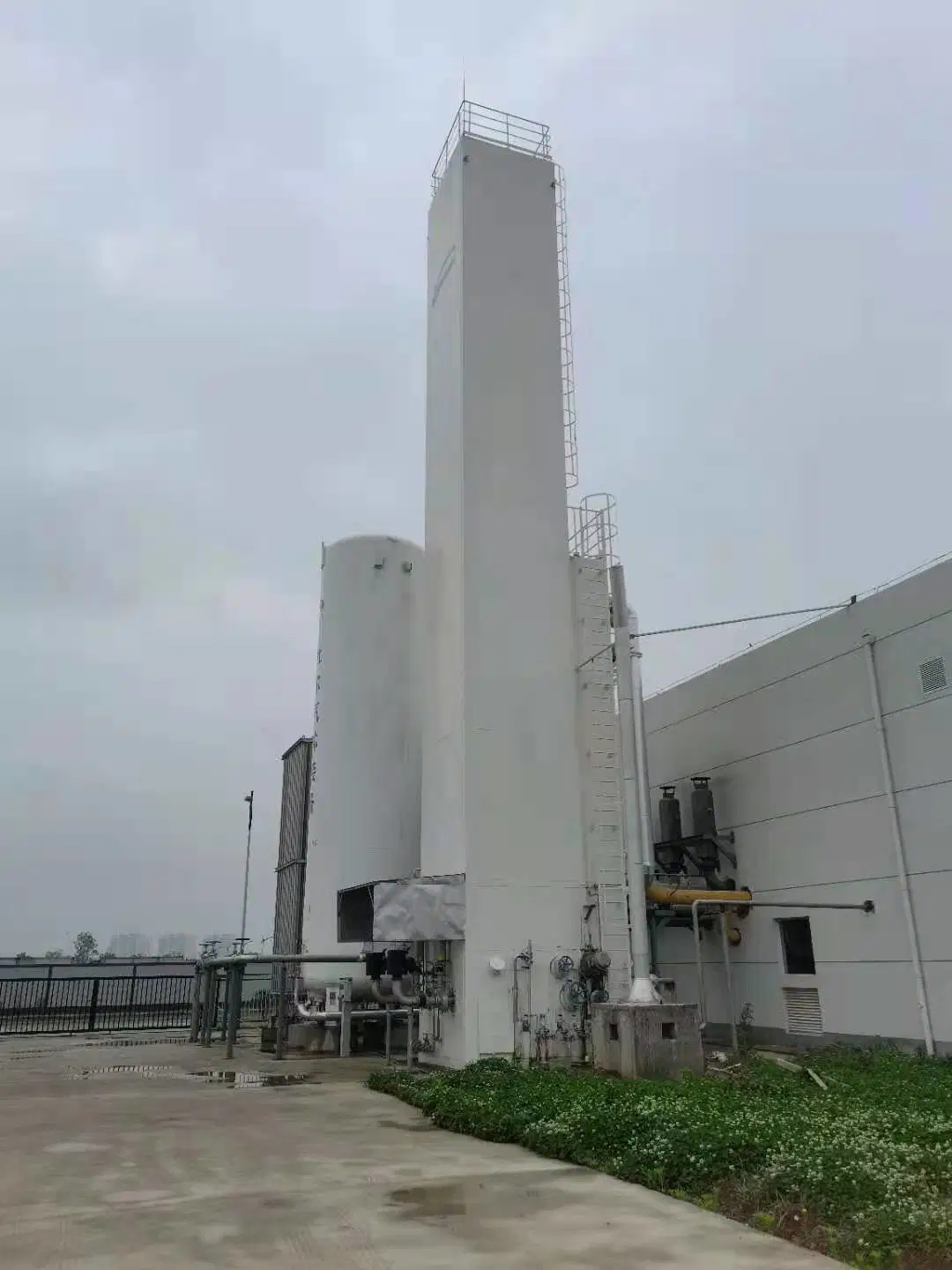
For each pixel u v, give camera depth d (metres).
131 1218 7.38
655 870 21.33
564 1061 16.97
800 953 19.58
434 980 18.41
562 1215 7.35
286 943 30.34
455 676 19.45
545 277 22.28
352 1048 22.81
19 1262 6.25
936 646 16.47
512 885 18.14
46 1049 24.06
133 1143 10.76
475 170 22.22
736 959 21.30
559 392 21.62
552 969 17.91
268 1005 34.03
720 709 22.83
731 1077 13.68
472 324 21.14
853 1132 9.01
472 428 20.48
